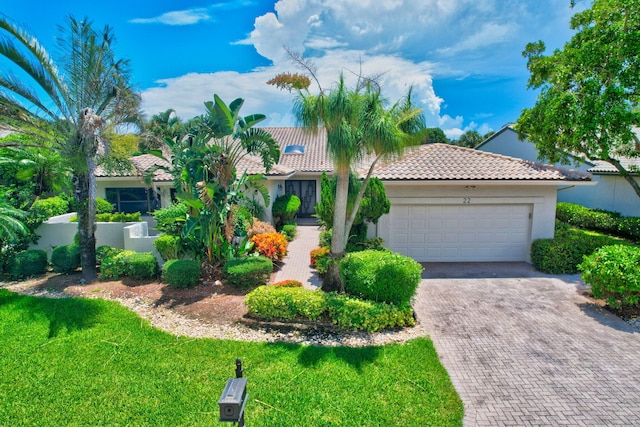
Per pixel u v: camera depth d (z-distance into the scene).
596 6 14.36
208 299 9.92
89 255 11.81
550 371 6.76
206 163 11.48
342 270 9.42
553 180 13.05
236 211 12.16
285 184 26.50
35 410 5.58
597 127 13.75
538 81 17.28
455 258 14.59
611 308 9.64
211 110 10.85
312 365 6.82
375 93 8.80
